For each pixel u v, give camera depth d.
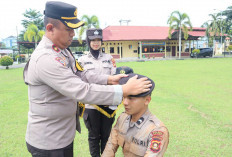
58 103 1.64
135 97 1.35
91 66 3.13
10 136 4.05
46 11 1.61
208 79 10.61
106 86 1.45
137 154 1.42
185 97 6.94
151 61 25.81
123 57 33.62
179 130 4.18
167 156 3.23
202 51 32.03
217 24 37.66
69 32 1.65
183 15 30.38
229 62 21.50
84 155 3.33
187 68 16.11
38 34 32.28
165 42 34.97
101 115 2.96
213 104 6.07
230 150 3.40
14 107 6.09
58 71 1.49
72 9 1.61
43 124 1.65
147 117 1.43
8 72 16.12
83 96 1.44
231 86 8.76
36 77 1.55
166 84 9.27
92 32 3.09
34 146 1.69
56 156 1.70
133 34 33.97
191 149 3.43
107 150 1.61
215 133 4.04
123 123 1.53
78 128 2.01
